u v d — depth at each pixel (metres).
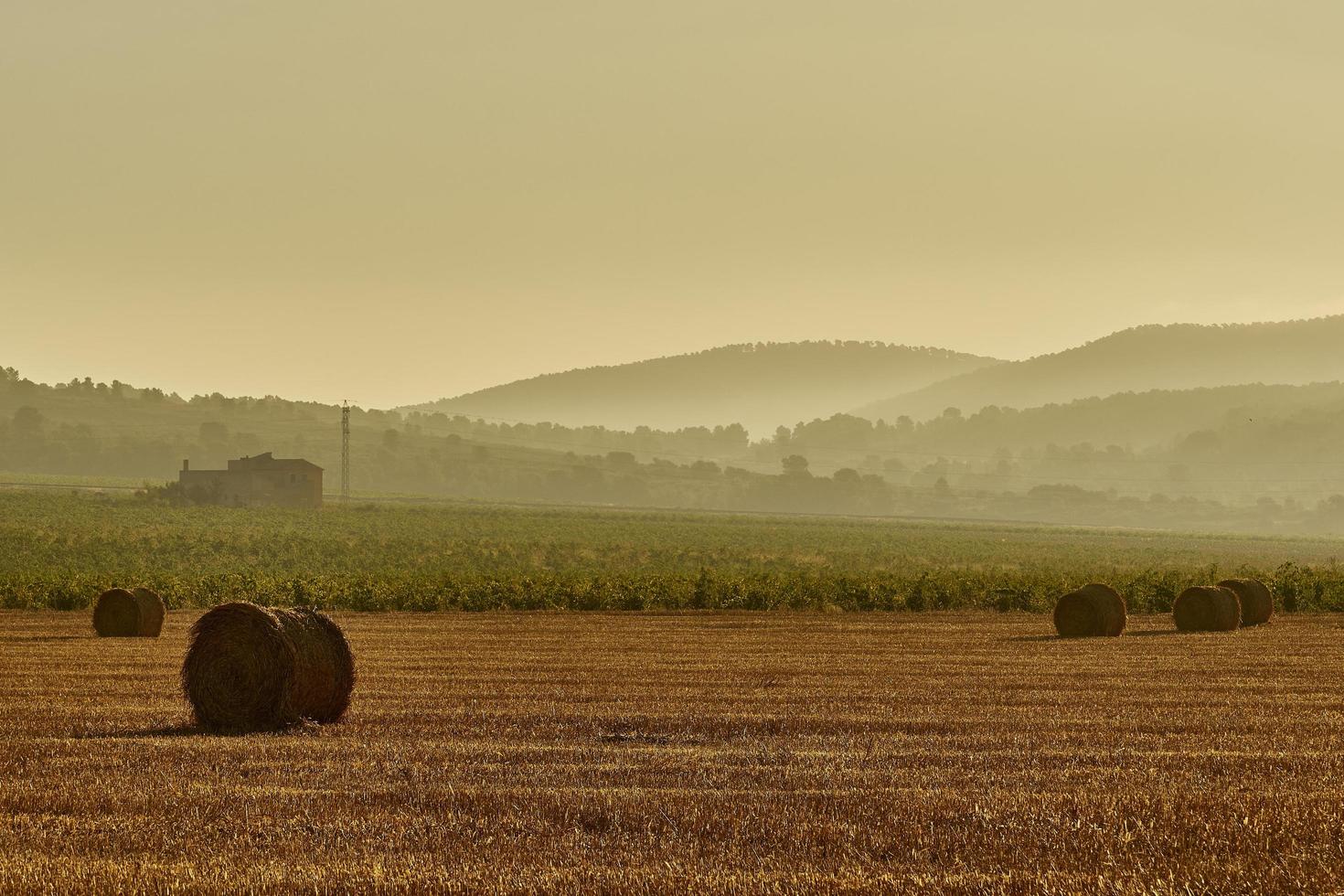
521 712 67.44
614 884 35.97
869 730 62.25
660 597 148.50
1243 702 71.62
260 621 63.09
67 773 50.88
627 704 70.75
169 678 82.31
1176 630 118.50
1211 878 36.62
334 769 51.59
